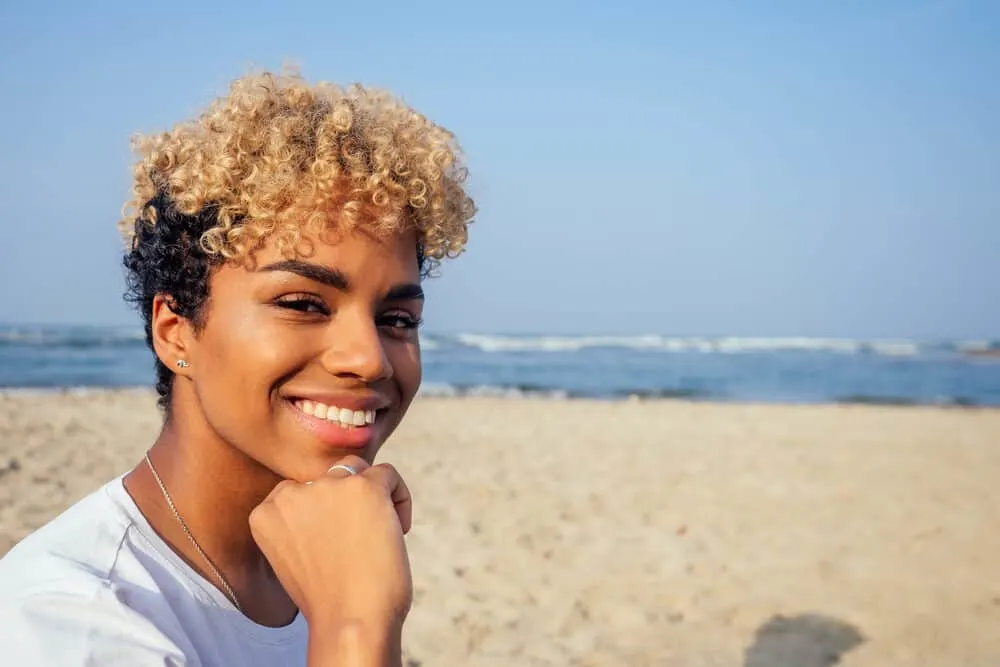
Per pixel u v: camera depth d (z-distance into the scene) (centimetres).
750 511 848
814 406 2059
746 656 496
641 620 548
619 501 870
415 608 548
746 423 1608
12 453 956
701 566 663
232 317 152
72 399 1664
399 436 1280
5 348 3869
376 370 153
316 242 151
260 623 168
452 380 3016
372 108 168
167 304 161
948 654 508
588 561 664
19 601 129
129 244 176
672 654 496
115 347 4022
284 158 150
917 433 1520
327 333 154
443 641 498
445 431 1361
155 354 171
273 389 154
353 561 135
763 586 621
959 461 1200
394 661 130
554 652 491
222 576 162
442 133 174
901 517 841
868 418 1769
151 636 131
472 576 616
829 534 770
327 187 149
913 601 597
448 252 184
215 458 160
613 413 1747
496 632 516
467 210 188
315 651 131
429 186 164
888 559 698
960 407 2184
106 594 131
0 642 125
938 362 4850
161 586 147
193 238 154
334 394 155
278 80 166
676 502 877
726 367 4153
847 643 520
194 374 159
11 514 674
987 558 705
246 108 155
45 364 3033
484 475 978
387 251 157
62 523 148
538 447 1214
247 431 155
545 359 4534
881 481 1027
